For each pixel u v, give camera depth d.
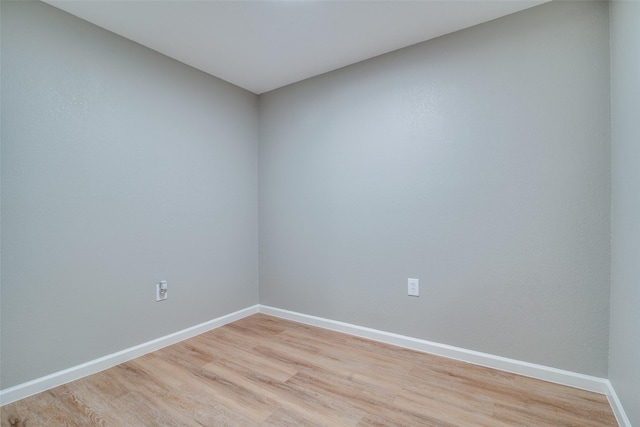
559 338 1.64
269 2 1.62
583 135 1.57
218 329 2.47
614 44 1.44
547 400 1.50
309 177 2.56
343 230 2.38
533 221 1.70
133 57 1.99
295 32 1.90
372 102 2.22
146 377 1.75
